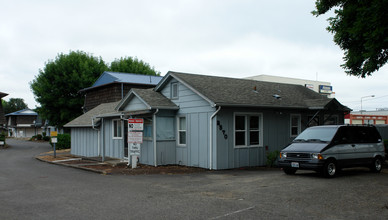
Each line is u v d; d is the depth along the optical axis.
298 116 19.08
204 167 15.64
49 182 11.82
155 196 8.79
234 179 11.78
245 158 16.31
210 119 15.26
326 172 11.30
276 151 16.69
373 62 12.80
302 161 11.57
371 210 7.00
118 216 6.83
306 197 8.23
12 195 9.34
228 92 16.69
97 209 7.47
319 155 11.23
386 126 23.00
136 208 7.47
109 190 9.90
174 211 7.12
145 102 16.64
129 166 16.39
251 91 18.23
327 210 7.02
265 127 17.34
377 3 9.91
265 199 8.09
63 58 42.53
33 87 42.03
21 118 77.12
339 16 14.00
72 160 21.19
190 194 8.97
